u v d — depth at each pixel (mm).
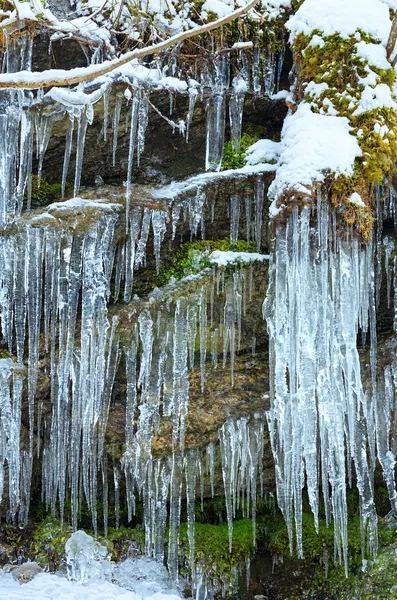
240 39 5062
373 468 5145
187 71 5035
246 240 5188
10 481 4938
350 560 5355
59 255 4836
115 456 5305
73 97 4566
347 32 4629
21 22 4578
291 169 4496
